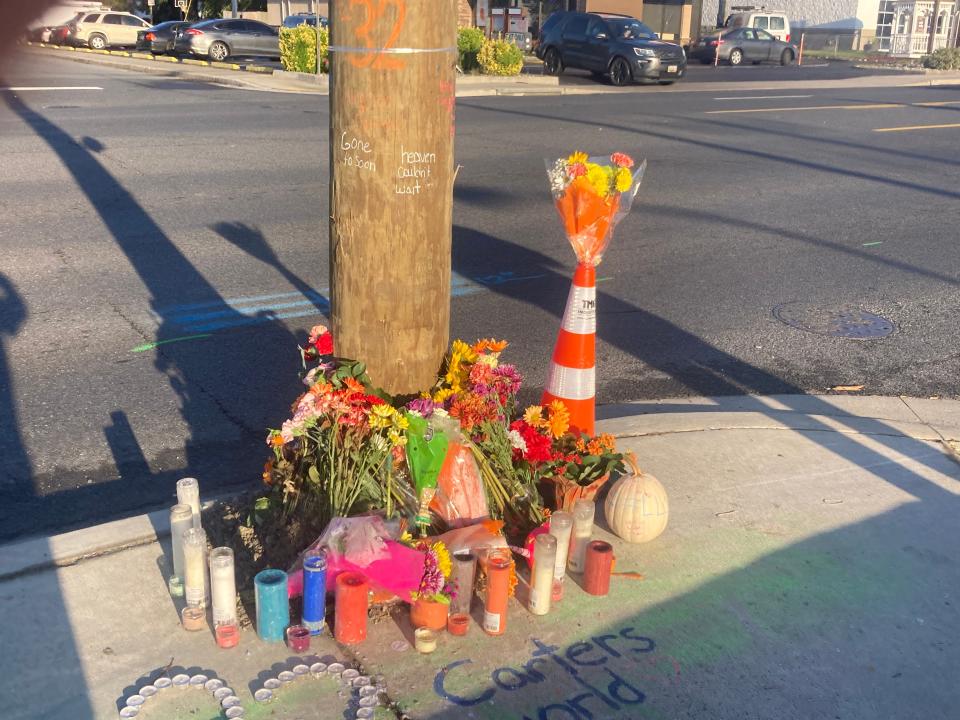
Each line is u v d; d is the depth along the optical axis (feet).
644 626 10.31
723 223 32.24
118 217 29.22
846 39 159.33
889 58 147.13
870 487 13.75
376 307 11.41
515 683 9.28
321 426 11.38
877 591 11.10
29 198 31.14
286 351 18.97
